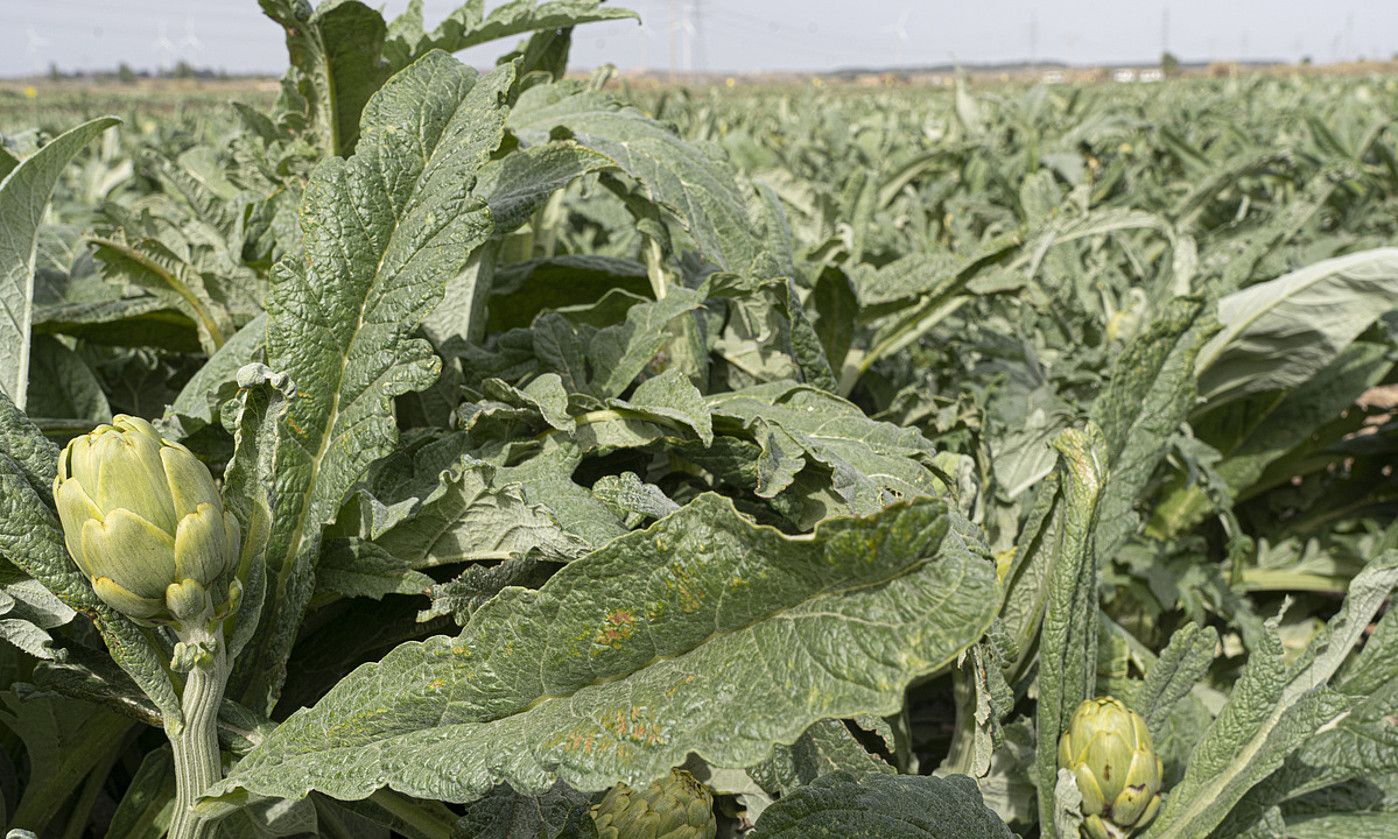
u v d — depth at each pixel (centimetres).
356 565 122
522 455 136
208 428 150
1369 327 299
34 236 128
